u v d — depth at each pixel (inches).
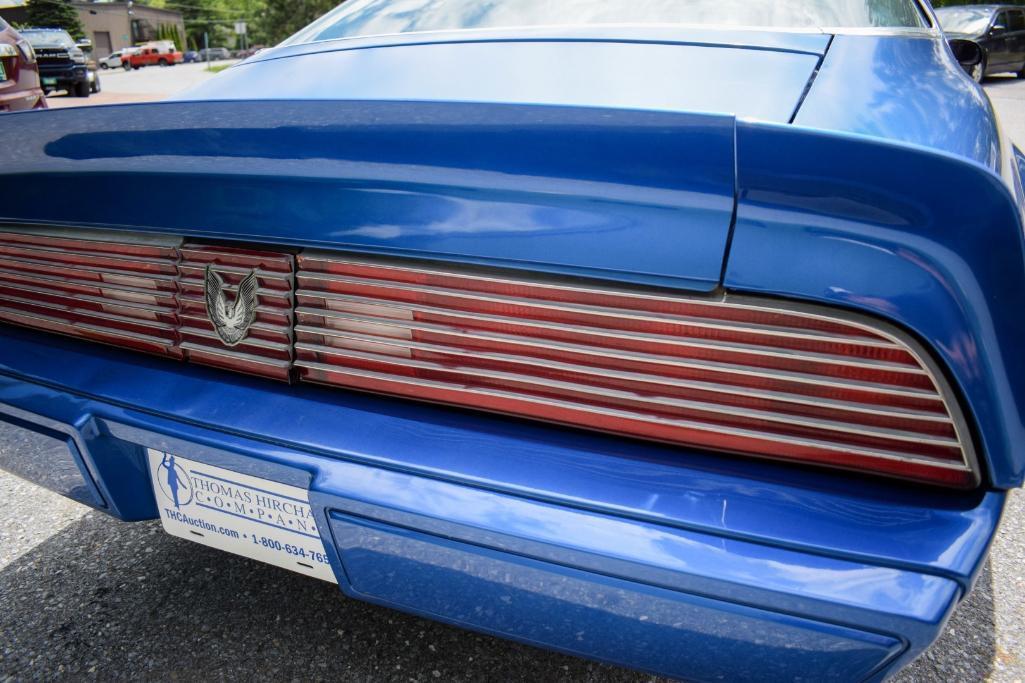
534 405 40.8
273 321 45.4
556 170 36.6
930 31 64.7
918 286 33.8
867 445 36.3
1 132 48.6
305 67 60.7
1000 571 70.3
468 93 49.6
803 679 36.5
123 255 49.4
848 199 33.6
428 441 41.4
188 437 45.7
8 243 54.2
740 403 37.7
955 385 34.7
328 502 41.8
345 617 63.7
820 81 47.7
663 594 36.3
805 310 35.4
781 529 35.4
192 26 2979.8
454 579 41.0
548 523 37.6
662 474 38.0
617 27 56.2
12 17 1875.0
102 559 71.6
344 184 40.8
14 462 55.3
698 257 36.0
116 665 58.5
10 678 57.2
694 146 34.7
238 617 63.7
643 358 38.5
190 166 44.0
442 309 41.4
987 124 48.8
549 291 39.1
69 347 52.6
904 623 33.3
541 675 57.9
